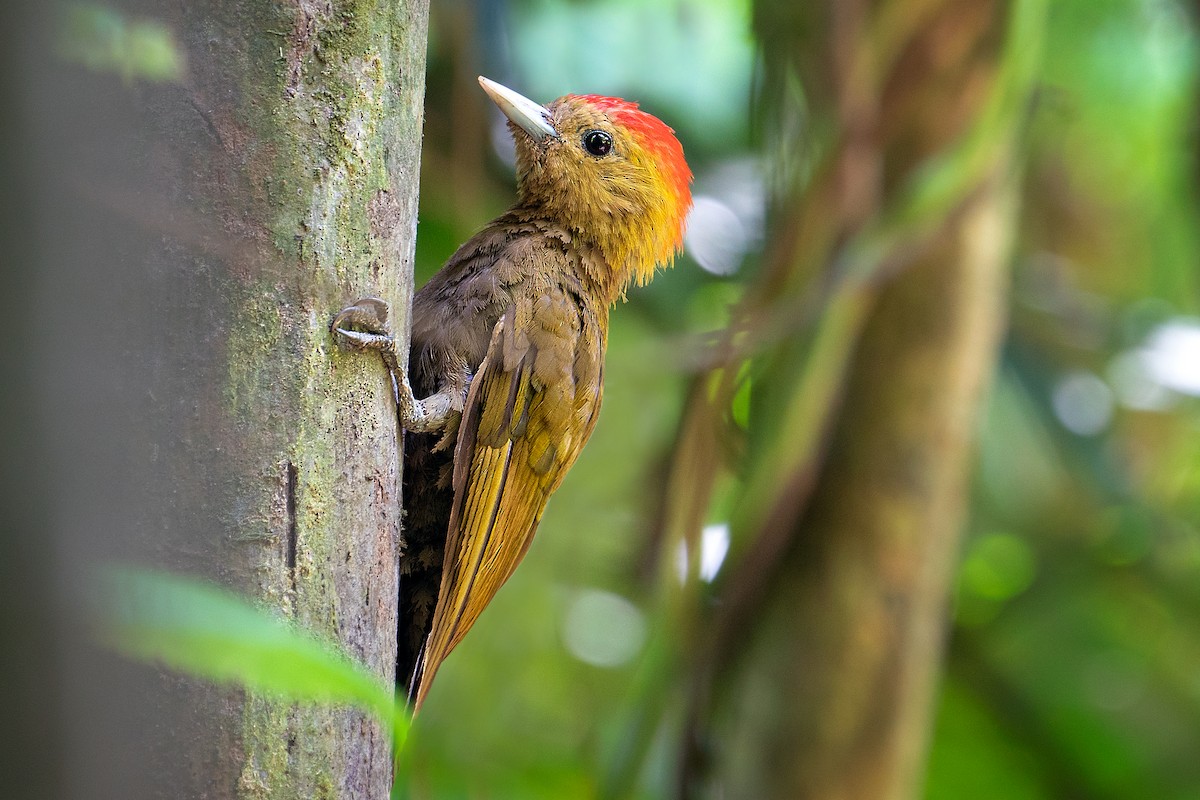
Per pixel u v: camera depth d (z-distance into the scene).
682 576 8.50
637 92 10.90
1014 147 9.72
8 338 3.00
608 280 8.24
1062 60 13.05
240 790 4.46
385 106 5.12
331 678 2.94
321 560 4.89
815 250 8.66
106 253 4.19
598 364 7.70
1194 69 12.53
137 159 4.46
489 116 10.27
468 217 9.34
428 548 7.41
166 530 4.48
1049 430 12.93
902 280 9.88
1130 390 13.16
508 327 7.15
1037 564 13.52
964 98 9.25
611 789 8.38
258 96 4.76
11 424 2.99
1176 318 13.56
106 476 4.13
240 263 4.66
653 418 10.90
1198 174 12.95
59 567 2.90
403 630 7.46
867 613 9.74
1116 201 14.43
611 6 10.88
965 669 13.14
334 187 4.95
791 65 8.91
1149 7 12.77
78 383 3.76
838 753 9.58
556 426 7.34
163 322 4.49
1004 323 10.90
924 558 9.93
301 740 4.61
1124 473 13.21
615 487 10.96
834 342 8.52
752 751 9.51
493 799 9.88
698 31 11.03
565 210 8.08
